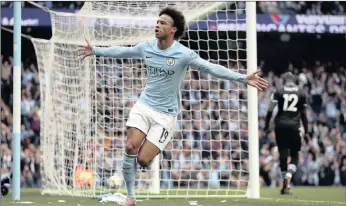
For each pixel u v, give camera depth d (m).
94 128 14.56
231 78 7.82
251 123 13.84
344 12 27.02
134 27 14.73
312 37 29.88
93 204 10.80
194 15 14.82
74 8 23.89
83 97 14.24
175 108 8.34
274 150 23.44
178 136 23.75
